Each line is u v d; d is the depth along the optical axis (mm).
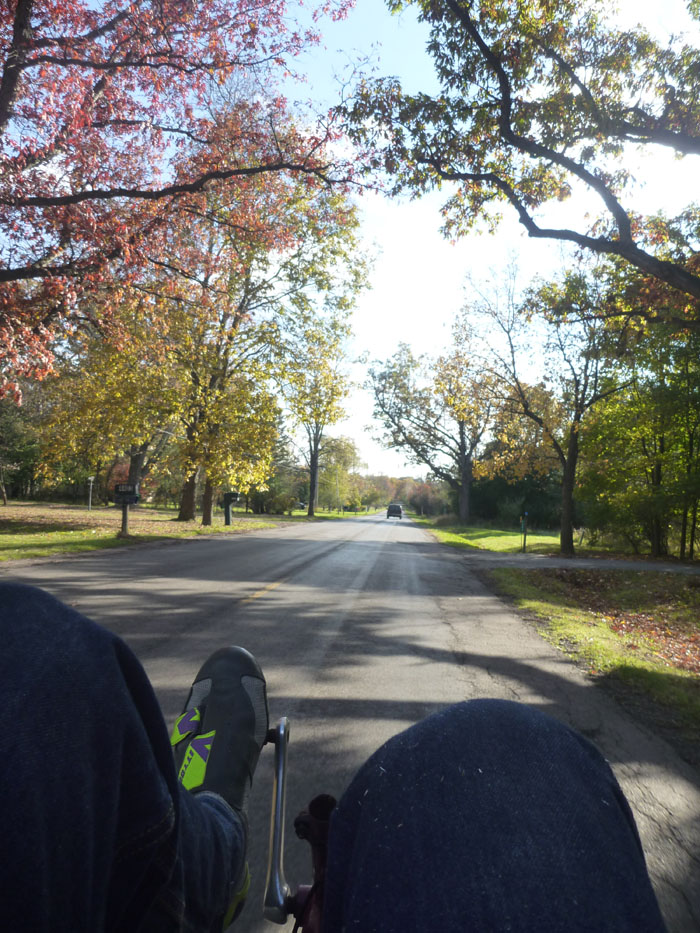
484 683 6250
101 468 55531
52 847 641
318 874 1409
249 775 1803
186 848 1058
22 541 17500
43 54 13164
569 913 702
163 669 5973
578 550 31781
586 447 30562
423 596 12125
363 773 995
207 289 17328
